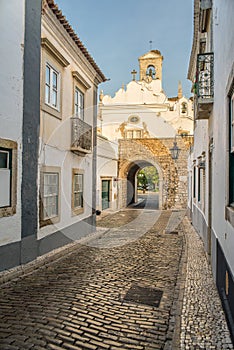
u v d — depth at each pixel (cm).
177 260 720
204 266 652
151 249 847
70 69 923
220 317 394
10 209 619
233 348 312
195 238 988
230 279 337
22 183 659
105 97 2842
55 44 818
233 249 321
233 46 330
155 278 572
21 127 655
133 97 2802
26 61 666
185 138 2005
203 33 880
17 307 423
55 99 851
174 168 2017
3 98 598
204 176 823
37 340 334
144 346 329
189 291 494
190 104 2695
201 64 619
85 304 438
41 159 751
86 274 595
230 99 390
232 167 388
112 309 423
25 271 608
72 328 364
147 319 394
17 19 635
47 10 745
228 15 368
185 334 349
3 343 326
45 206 777
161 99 2786
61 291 492
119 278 570
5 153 623
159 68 3036
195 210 1184
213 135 580
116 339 342
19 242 643
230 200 384
